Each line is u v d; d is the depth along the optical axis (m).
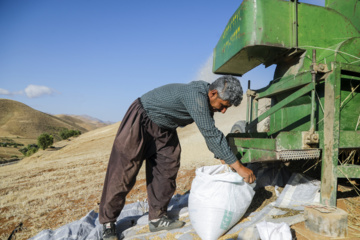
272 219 2.70
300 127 3.54
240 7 3.30
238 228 2.66
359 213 2.71
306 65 3.24
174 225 2.96
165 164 3.00
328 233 2.27
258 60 3.76
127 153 2.73
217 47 4.19
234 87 2.32
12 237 4.56
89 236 3.05
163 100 2.66
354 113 3.06
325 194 2.72
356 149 3.10
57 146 51.62
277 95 3.97
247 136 4.04
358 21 3.69
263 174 3.85
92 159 17.42
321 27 3.35
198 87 2.50
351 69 2.72
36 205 6.66
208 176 2.66
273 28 3.14
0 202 7.42
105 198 2.91
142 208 4.11
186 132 26.64
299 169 3.85
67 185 9.16
